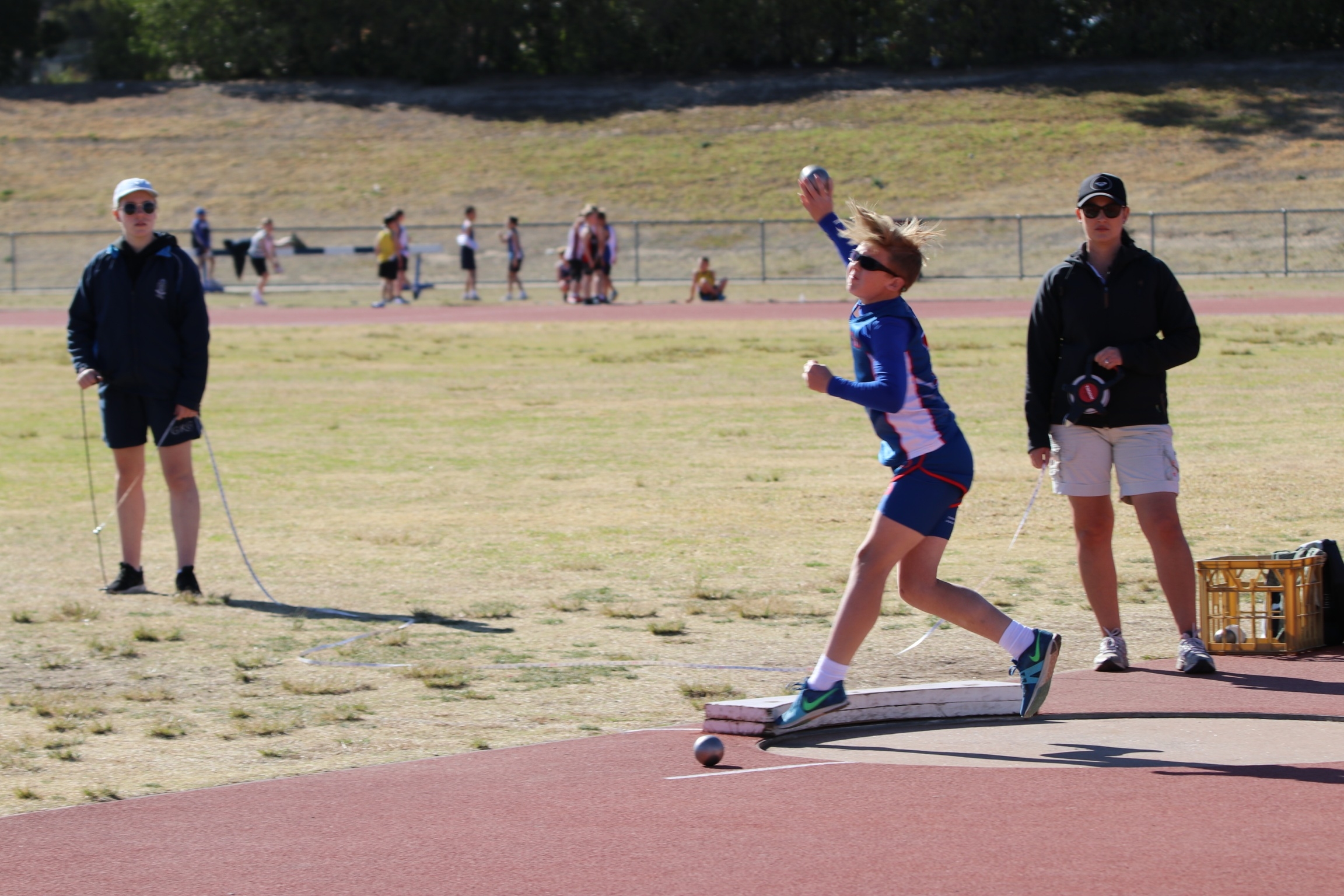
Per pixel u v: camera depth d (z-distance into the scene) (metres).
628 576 16.52
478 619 14.64
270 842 7.91
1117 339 12.21
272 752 9.99
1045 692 10.04
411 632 14.03
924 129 105.19
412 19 125.00
